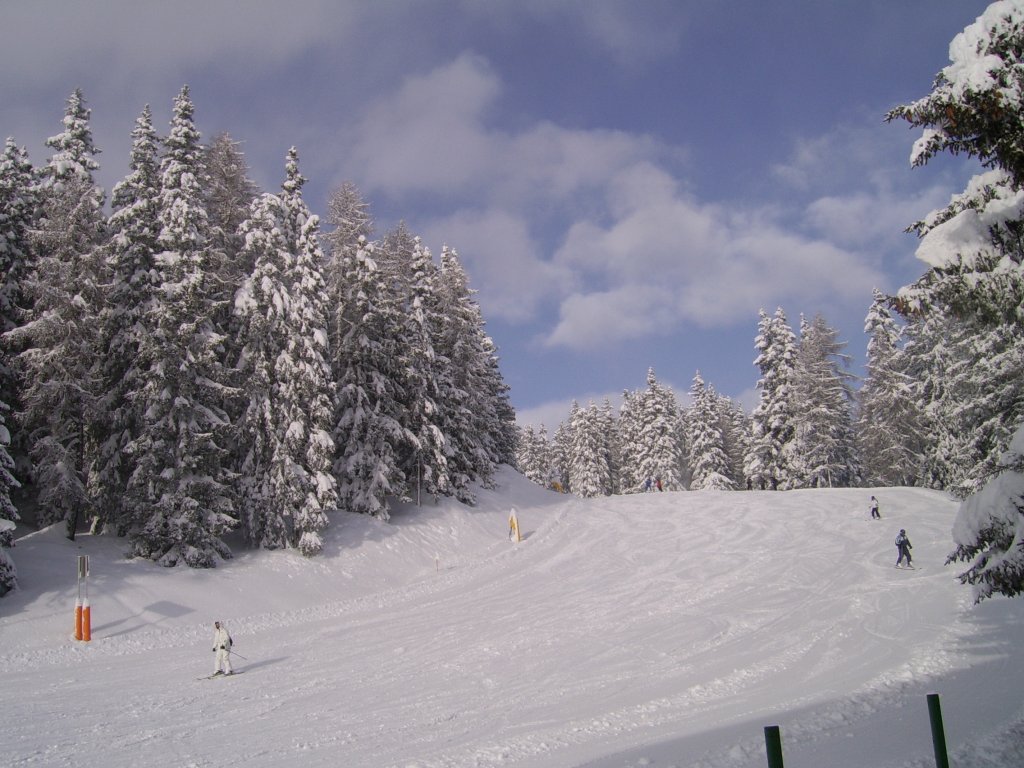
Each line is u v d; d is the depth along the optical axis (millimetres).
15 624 20750
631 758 9641
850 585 25156
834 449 58781
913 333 46812
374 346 38312
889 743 9047
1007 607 18703
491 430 55344
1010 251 8172
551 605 25453
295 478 30672
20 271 29656
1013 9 7535
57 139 30047
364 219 39750
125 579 24984
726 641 18719
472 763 10180
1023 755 7863
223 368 29594
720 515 46031
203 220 29344
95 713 13805
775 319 62031
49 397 26094
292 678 16828
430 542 37594
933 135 8406
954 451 39125
